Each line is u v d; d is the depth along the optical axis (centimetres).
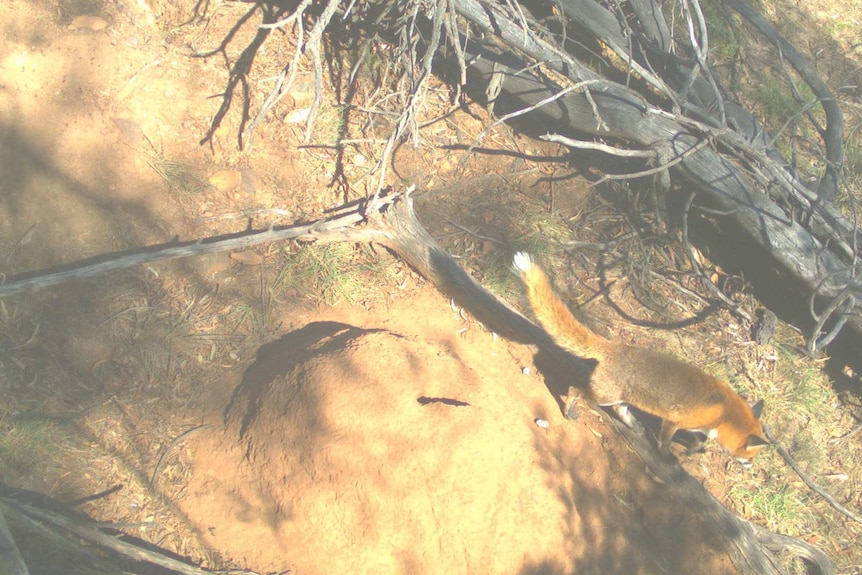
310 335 548
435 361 509
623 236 691
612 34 707
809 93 895
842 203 788
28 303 516
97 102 588
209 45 669
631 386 509
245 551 450
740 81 868
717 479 580
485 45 693
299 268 593
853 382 676
